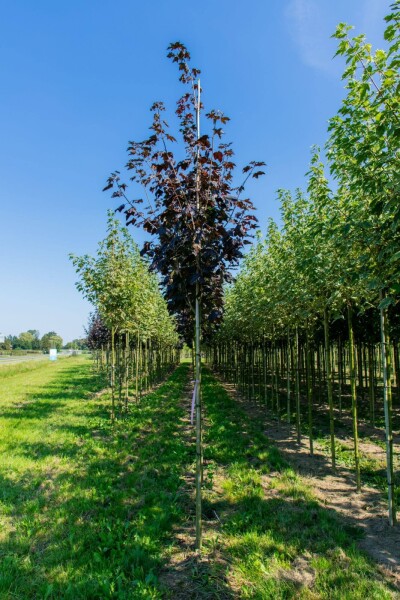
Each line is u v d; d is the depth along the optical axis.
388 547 3.95
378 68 3.61
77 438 8.34
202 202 4.31
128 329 11.46
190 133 4.40
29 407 12.58
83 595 3.13
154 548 3.84
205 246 4.16
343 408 12.50
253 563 3.57
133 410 11.70
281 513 4.63
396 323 9.00
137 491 5.34
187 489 5.46
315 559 3.63
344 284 5.65
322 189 5.38
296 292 7.25
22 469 6.25
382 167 4.05
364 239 4.36
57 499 5.06
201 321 4.83
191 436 8.59
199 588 3.29
